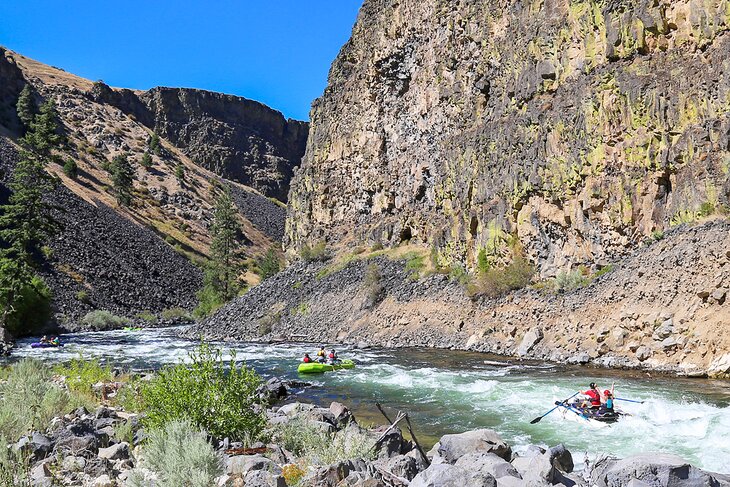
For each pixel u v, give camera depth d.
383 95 64.25
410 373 26.42
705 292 23.27
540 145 36.47
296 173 85.06
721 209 26.09
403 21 60.25
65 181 107.44
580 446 13.67
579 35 34.88
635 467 7.95
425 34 56.94
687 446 13.20
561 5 37.31
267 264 94.94
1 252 55.47
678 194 28.36
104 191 121.06
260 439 11.56
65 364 29.83
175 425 8.93
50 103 102.19
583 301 30.00
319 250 64.19
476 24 47.16
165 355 38.03
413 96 58.66
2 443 8.27
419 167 54.72
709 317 22.88
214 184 172.75
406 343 39.56
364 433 11.70
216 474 7.92
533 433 15.07
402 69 61.31
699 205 27.06
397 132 61.34
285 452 10.73
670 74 29.47
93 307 71.00
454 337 37.06
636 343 25.48
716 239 24.41
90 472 8.59
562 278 32.38
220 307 65.50
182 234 122.88
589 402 16.94
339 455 10.11
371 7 70.69
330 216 70.88
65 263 75.88
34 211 57.56
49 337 53.28
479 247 41.41
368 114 66.25
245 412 11.88
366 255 57.78
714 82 27.39
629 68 31.45
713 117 27.30
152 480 7.90
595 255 32.47
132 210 118.69
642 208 30.12
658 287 25.84
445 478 7.46
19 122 124.88
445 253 45.97
